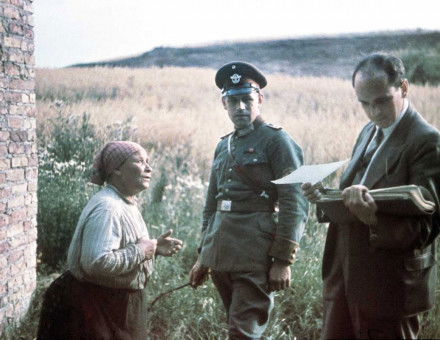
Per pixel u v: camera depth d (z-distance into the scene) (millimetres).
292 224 3225
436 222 2250
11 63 4066
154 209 6449
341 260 2430
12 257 4070
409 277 2266
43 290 4734
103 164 3195
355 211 2141
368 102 2287
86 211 3062
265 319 3291
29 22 4328
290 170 3262
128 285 3078
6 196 3980
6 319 3977
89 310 3020
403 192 2070
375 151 2412
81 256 2973
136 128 7180
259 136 3398
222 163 3500
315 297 4316
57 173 6129
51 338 3074
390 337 2281
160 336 4160
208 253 3426
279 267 3256
